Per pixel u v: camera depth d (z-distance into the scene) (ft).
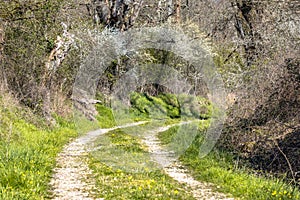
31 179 25.57
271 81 42.39
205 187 28.66
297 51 43.19
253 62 53.11
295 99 39.40
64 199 23.53
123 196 24.31
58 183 27.30
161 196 24.66
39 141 41.39
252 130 41.34
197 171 34.17
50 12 54.08
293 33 51.08
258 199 25.49
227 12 80.59
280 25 54.29
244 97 45.09
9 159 29.37
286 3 52.21
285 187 28.35
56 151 39.06
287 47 47.03
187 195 25.67
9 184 24.27
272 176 32.81
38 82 58.70
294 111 39.11
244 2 71.36
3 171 25.88
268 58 48.44
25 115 50.06
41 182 26.27
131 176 30.07
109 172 31.19
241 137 42.06
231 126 43.86
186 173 33.58
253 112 42.70
